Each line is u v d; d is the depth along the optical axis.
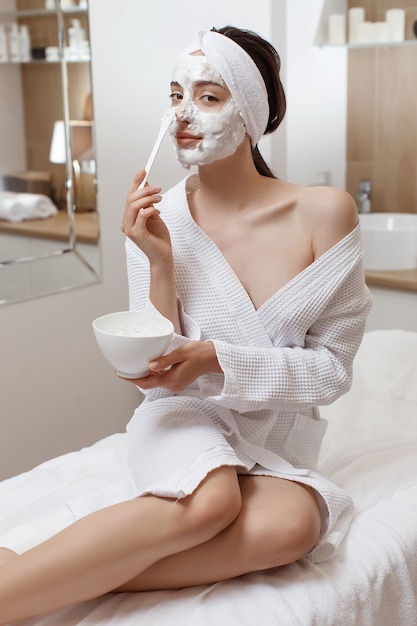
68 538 1.15
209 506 1.18
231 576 1.22
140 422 1.39
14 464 2.23
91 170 2.32
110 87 2.34
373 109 2.98
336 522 1.33
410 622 1.29
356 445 1.67
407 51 2.86
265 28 2.66
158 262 1.33
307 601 1.17
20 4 2.11
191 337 1.36
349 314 1.38
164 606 1.17
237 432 1.36
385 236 2.63
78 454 1.66
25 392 2.23
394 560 1.29
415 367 1.95
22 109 2.15
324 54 2.91
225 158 1.36
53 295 2.27
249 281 1.39
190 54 1.33
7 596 1.10
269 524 1.21
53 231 2.25
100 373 2.44
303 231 1.38
